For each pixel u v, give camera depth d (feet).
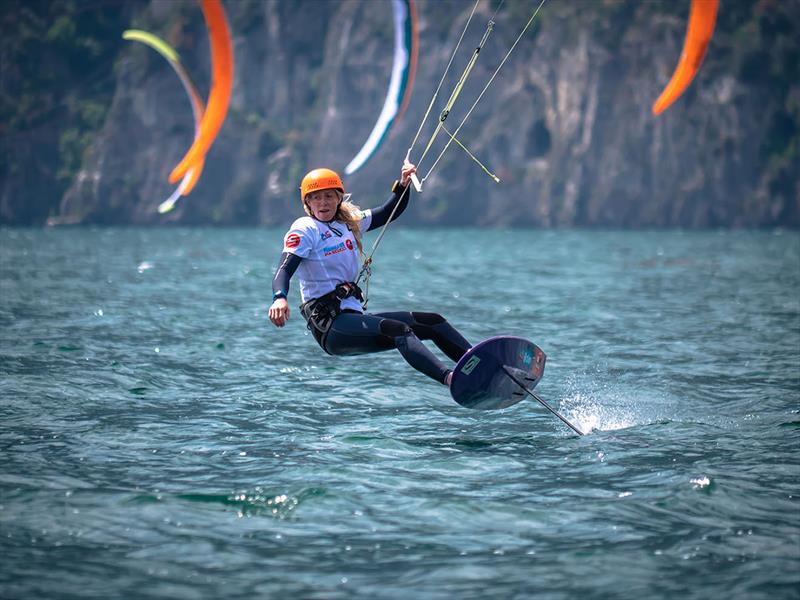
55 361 145.59
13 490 76.43
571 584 58.34
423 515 71.97
